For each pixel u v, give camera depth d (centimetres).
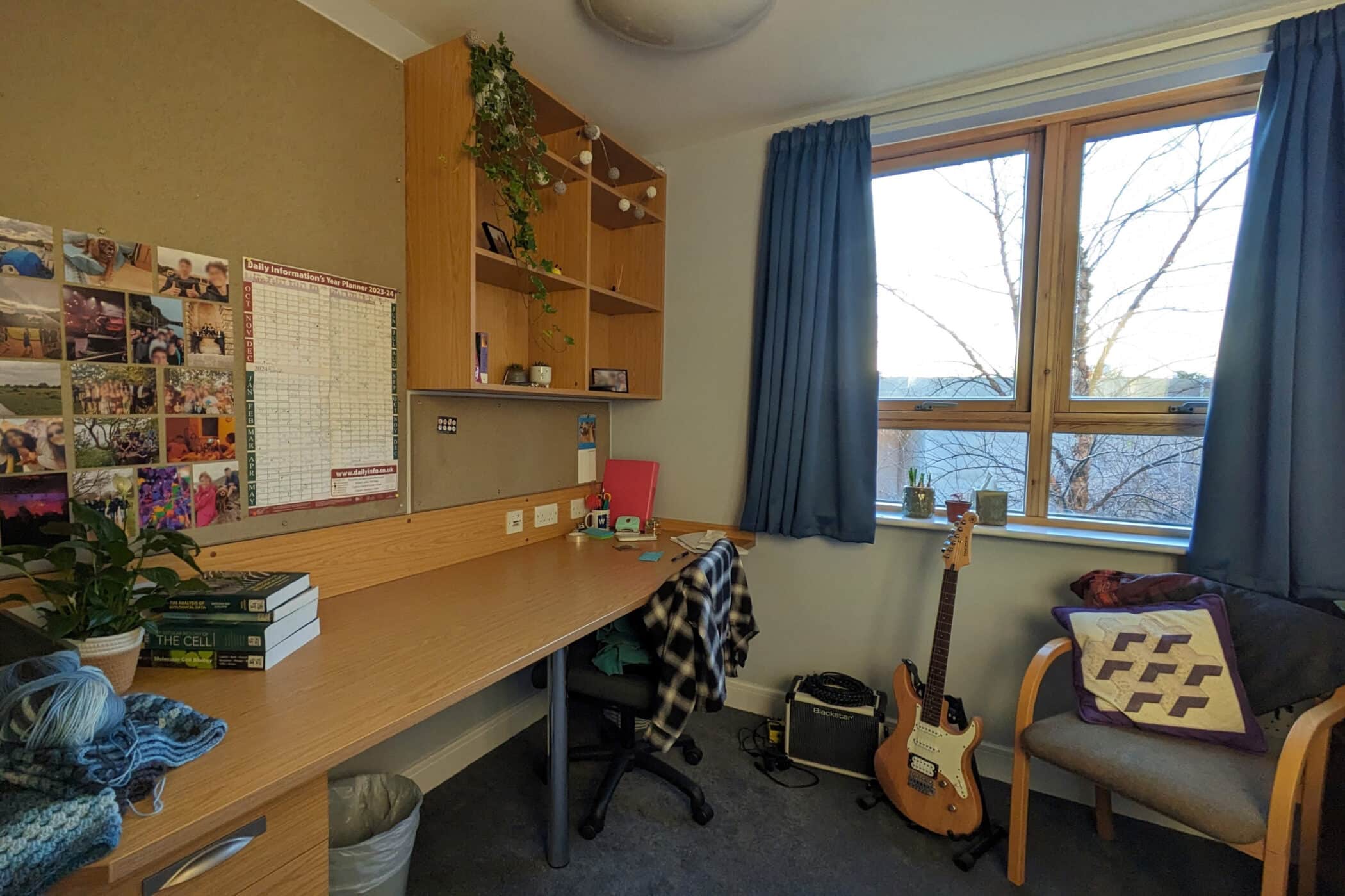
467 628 135
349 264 159
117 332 117
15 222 104
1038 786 200
